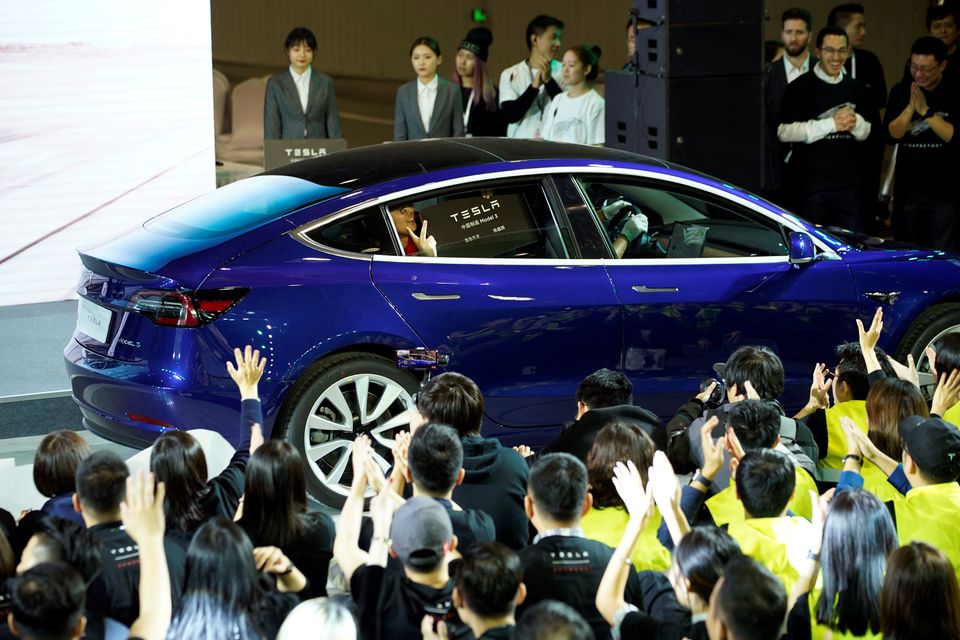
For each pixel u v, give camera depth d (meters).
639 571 5.03
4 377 9.79
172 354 7.23
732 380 6.83
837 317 8.63
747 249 8.56
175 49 12.13
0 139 11.66
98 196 12.11
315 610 3.96
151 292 7.29
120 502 4.87
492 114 14.42
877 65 13.60
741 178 11.05
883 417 6.16
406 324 7.58
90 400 7.61
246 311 7.29
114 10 11.85
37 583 3.85
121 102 12.02
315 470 7.52
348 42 14.40
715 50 10.79
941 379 6.94
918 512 5.41
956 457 5.44
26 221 11.88
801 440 6.43
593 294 8.01
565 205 8.10
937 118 12.02
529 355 7.91
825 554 4.60
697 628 4.32
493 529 5.31
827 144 12.48
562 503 4.75
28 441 9.22
